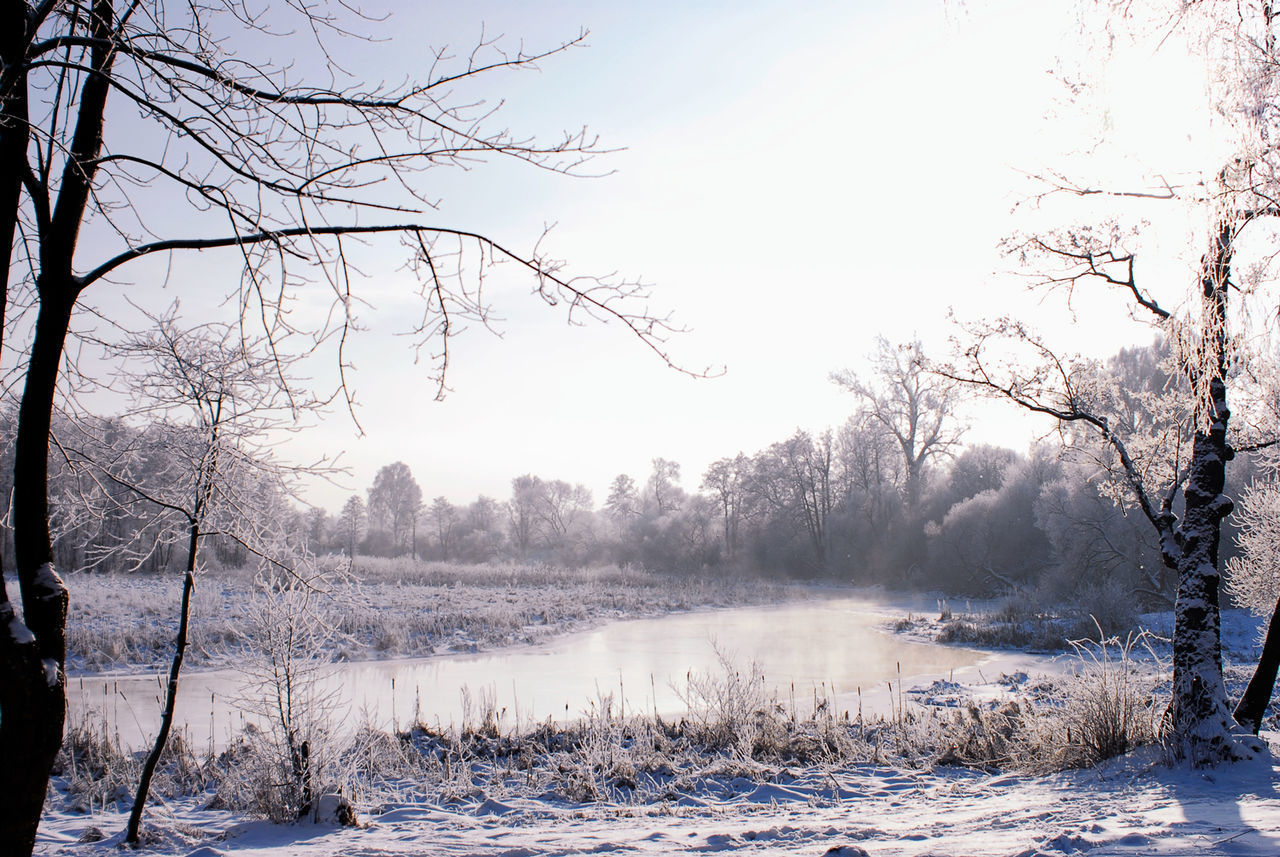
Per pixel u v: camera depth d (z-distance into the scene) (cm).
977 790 905
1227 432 1144
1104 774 881
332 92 454
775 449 7388
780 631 3266
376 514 12569
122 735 1448
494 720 1500
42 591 408
